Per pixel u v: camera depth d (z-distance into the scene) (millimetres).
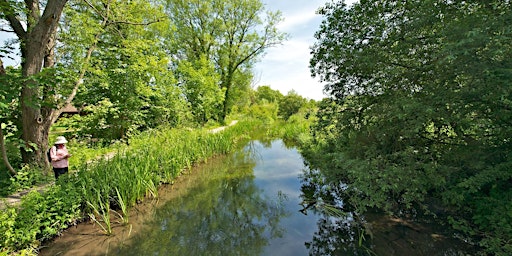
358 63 5492
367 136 5898
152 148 8094
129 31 12219
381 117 5312
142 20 11828
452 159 4770
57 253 4023
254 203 6566
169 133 10898
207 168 10023
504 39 3232
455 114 4078
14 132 6582
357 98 6332
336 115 6785
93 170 5855
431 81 4520
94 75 10484
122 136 11727
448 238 4270
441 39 4203
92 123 10883
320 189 7383
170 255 4180
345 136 6633
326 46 6551
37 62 5871
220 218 5723
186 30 23297
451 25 3891
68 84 7910
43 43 5855
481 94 3717
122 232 4836
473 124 3971
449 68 4027
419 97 4543
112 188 5754
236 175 9117
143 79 12781
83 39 8648
